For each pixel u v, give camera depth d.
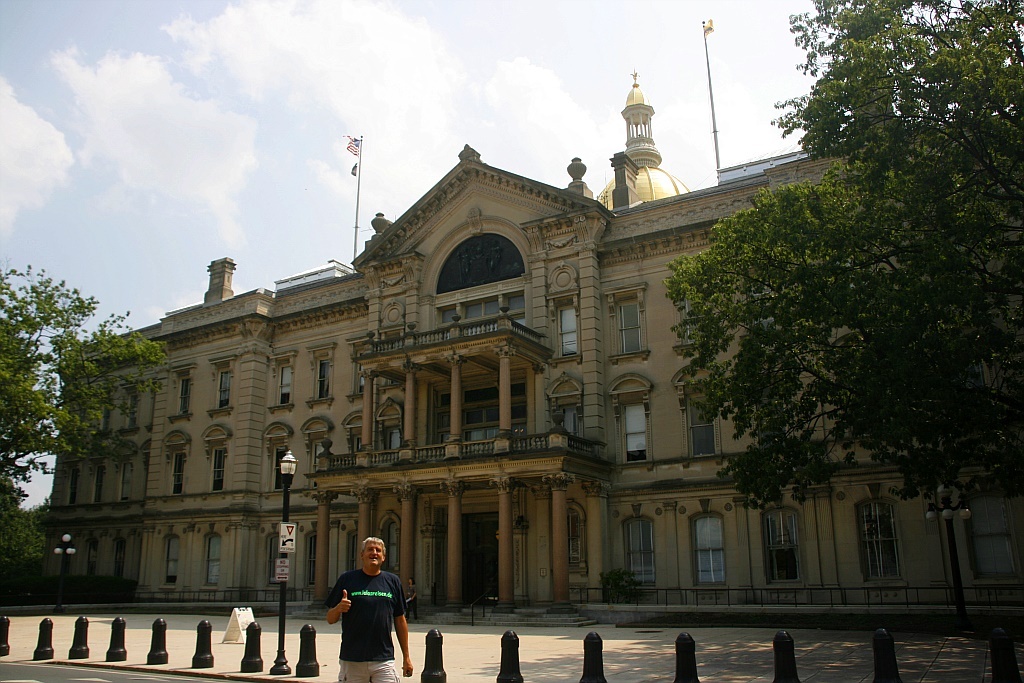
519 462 36.59
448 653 23.81
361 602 10.55
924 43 22.34
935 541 32.75
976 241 22.75
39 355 49.12
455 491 38.25
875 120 23.56
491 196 45.12
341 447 48.94
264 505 51.34
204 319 56.34
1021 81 20.91
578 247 41.81
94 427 53.34
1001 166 23.38
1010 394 24.28
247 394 52.50
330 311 51.38
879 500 34.22
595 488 38.47
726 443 37.72
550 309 41.97
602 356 41.03
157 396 57.06
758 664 19.59
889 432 21.55
